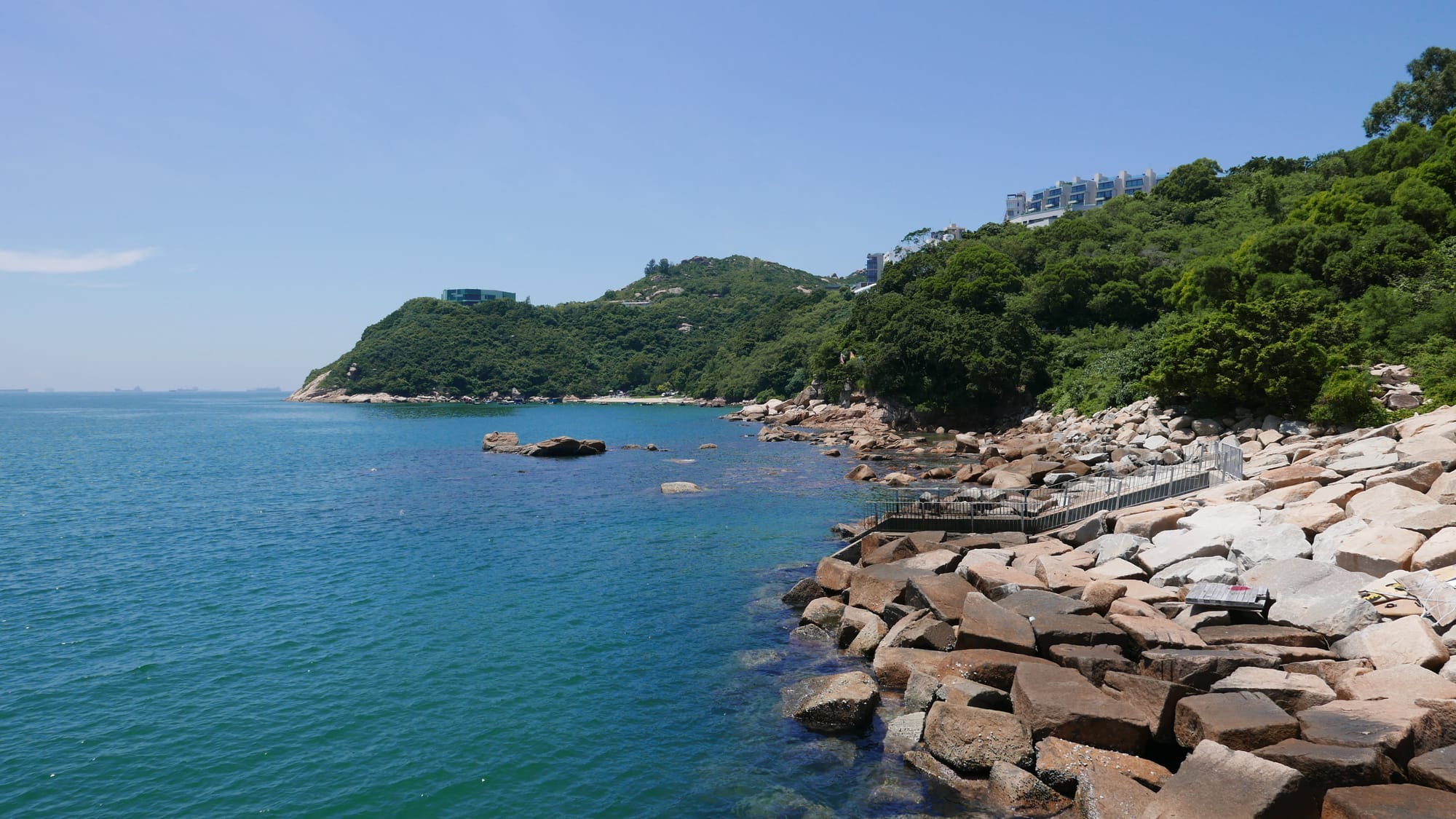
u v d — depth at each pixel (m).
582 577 24.81
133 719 14.79
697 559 27.22
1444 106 84.25
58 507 38.84
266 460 62.06
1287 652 13.24
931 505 29.38
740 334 187.62
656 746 13.60
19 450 73.50
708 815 11.46
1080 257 90.81
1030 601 17.12
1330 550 18.00
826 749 13.24
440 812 11.70
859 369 93.69
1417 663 12.17
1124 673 13.03
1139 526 23.05
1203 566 17.91
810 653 17.89
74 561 27.27
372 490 44.28
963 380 79.94
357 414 147.38
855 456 61.06
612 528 32.72
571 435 88.94
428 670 17.16
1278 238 58.91
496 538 30.80
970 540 24.92
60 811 11.73
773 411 117.31
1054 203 198.38
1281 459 31.86
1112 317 84.62
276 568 26.12
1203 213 106.38
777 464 56.22
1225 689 12.05
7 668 17.25
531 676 16.78
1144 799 9.94
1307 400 41.31
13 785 12.45
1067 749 11.50
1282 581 16.27
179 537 31.22
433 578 24.73
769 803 11.68
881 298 102.62
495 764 13.10
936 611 17.52
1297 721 10.67
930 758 12.38
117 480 49.53
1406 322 44.97
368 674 16.94
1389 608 14.20
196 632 19.66
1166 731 11.97
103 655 18.05
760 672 16.88
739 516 35.28
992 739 11.97
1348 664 12.53
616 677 16.70
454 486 45.84
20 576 25.14
